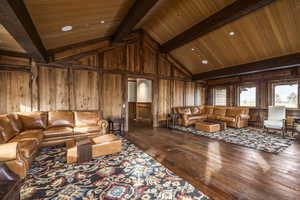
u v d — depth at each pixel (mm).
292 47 4125
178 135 4648
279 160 2734
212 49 5371
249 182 2008
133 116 8438
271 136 4500
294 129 5129
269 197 1695
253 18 3715
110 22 3781
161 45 6133
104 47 5016
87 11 2824
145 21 5160
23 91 3846
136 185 1931
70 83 4441
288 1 3090
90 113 4332
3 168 1596
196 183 1980
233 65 5809
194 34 4410
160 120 6426
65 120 3908
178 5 4004
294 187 1891
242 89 6785
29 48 2783
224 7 3449
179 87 7098
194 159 2779
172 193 1767
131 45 5609
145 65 5969
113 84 5207
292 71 5238
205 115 6922
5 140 2514
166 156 2920
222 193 1766
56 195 1729
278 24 3645
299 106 5113
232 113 6293
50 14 2445
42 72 4059
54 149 3277
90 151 2656
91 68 4781
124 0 2969
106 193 1767
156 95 6309
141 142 3887
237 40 4586
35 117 3553
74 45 4430
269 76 5852
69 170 2314
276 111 5016
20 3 1832
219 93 7738
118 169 2357
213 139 4188
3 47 3482
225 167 2453
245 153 3092
